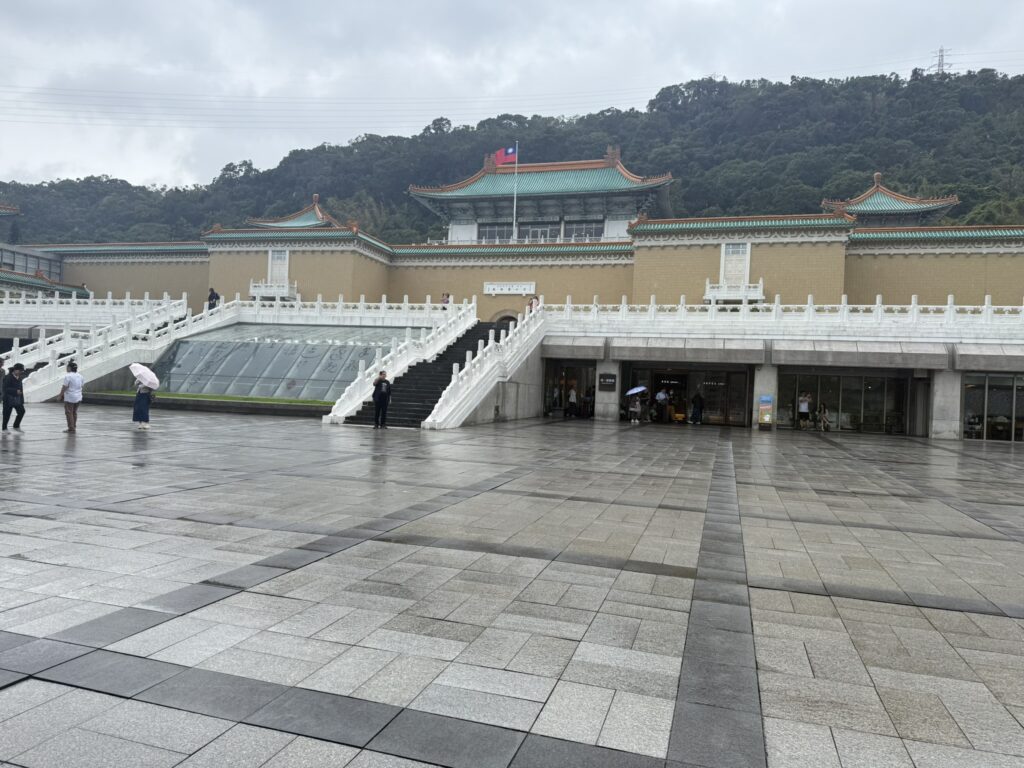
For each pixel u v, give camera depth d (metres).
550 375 32.50
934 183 76.81
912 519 9.02
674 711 3.56
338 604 4.95
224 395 27.77
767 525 8.26
